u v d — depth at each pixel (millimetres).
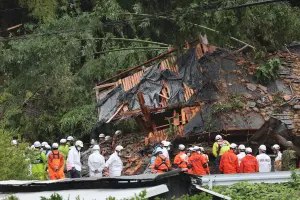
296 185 31562
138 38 72938
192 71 57625
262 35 63094
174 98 57312
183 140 54625
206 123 53438
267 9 62844
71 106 70188
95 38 71438
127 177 22250
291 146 47938
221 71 56250
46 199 20250
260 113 54219
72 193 22281
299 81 57312
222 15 53500
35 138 69312
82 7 82812
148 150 55281
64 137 69375
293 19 65000
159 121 57938
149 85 60188
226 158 42531
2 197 23656
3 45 72125
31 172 44188
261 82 56875
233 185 31469
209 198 21125
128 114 59594
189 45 59219
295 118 53844
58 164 45406
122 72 64938
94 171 46438
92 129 65688
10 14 89562
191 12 51062
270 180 32625
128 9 74812
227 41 59344
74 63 75375
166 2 68812
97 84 65312
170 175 21969
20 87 71312
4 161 39031
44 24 71188
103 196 20844
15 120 69562
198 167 43062
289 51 61344
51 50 70000
